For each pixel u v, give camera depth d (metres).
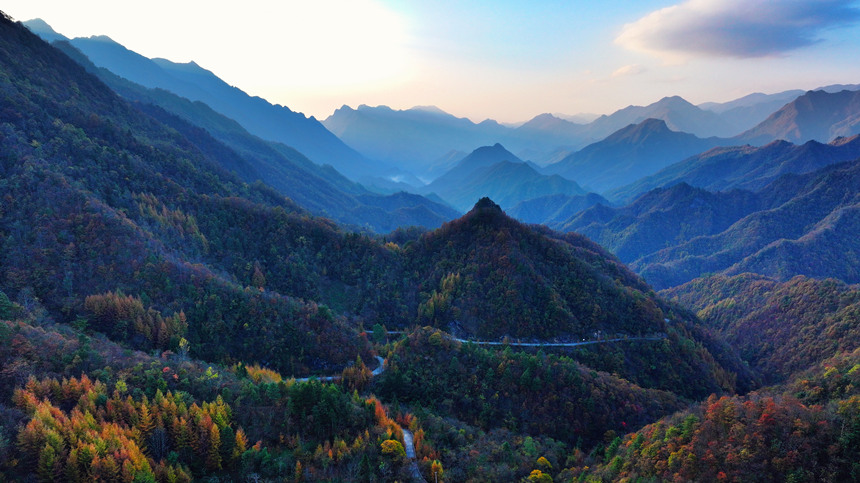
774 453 83.81
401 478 93.56
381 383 146.12
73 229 153.12
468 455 110.88
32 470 72.75
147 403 88.88
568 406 147.25
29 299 128.12
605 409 148.50
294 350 154.38
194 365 113.00
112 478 73.56
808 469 79.56
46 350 96.81
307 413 104.06
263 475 86.31
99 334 127.56
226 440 86.44
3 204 147.25
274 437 97.12
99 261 149.62
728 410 97.38
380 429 106.69
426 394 145.75
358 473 90.94
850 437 79.88
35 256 140.50
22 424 76.25
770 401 96.50
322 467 90.94
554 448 129.62
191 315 149.50
